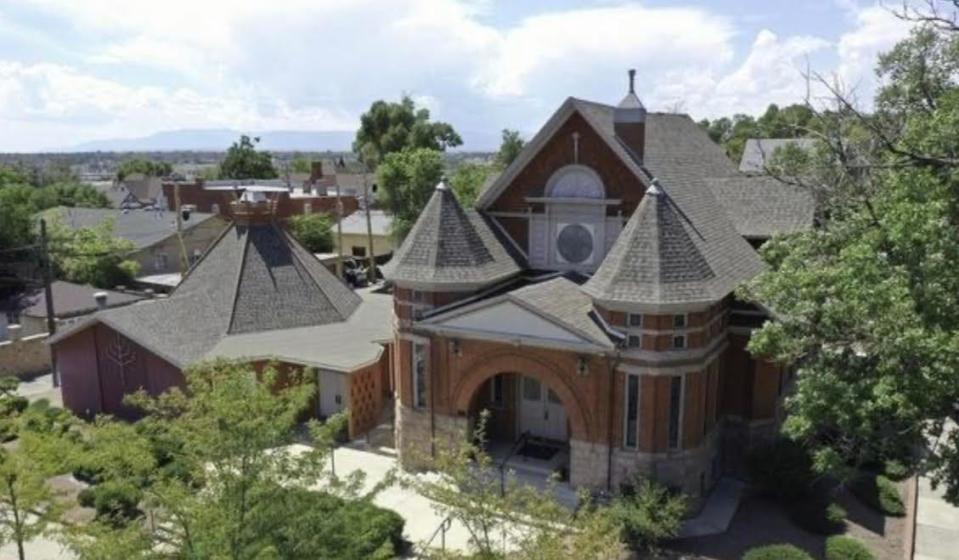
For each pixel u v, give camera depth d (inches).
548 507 509.7
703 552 781.3
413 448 789.9
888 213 616.1
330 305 1407.5
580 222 1070.4
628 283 834.8
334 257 2475.4
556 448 1013.2
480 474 618.2
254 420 501.0
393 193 2429.9
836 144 1097.4
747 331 943.0
